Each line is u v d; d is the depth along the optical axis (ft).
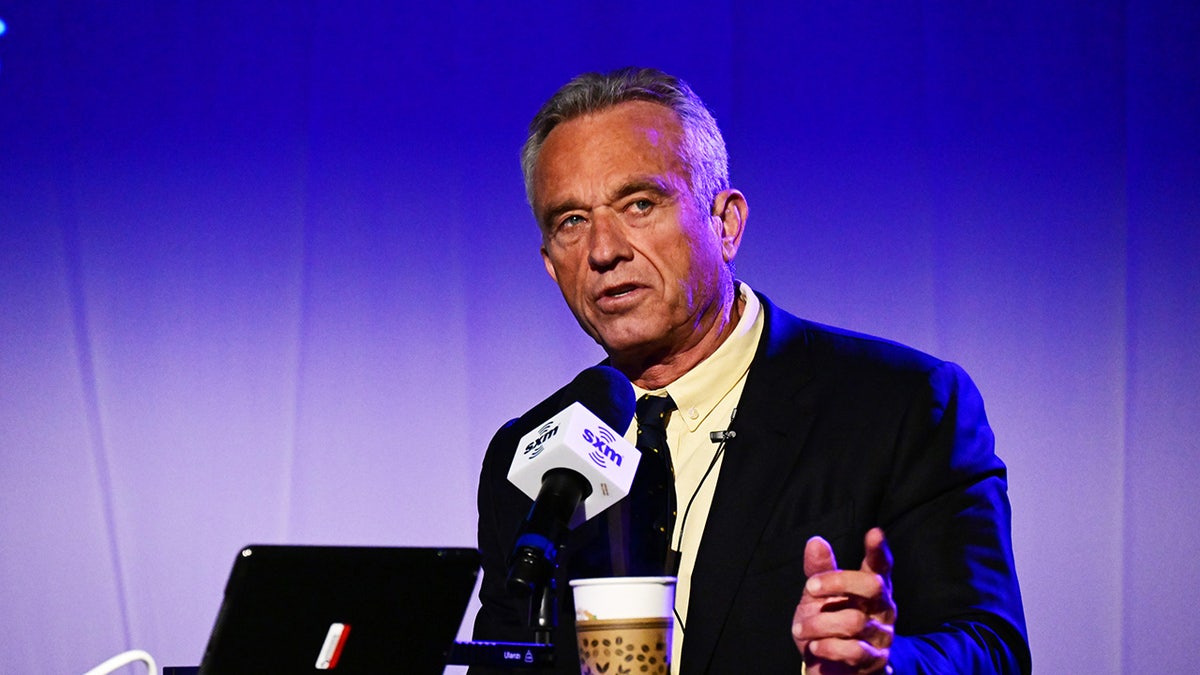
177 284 18.30
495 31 18.40
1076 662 15.67
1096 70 16.46
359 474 17.79
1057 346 16.16
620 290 9.66
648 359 10.15
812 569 6.23
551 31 18.25
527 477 7.95
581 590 7.07
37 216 18.45
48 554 17.72
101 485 17.85
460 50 18.45
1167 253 16.03
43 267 18.37
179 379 18.08
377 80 18.53
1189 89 16.21
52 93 18.72
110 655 17.51
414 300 18.10
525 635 9.17
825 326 10.51
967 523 8.75
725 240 10.46
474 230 18.13
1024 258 16.38
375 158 18.40
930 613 8.43
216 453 17.90
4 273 18.35
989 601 8.32
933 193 16.71
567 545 7.35
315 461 17.84
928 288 16.56
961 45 16.87
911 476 8.95
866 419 9.25
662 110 9.91
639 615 6.95
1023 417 16.12
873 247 16.80
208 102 18.63
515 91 18.28
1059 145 16.46
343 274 18.21
